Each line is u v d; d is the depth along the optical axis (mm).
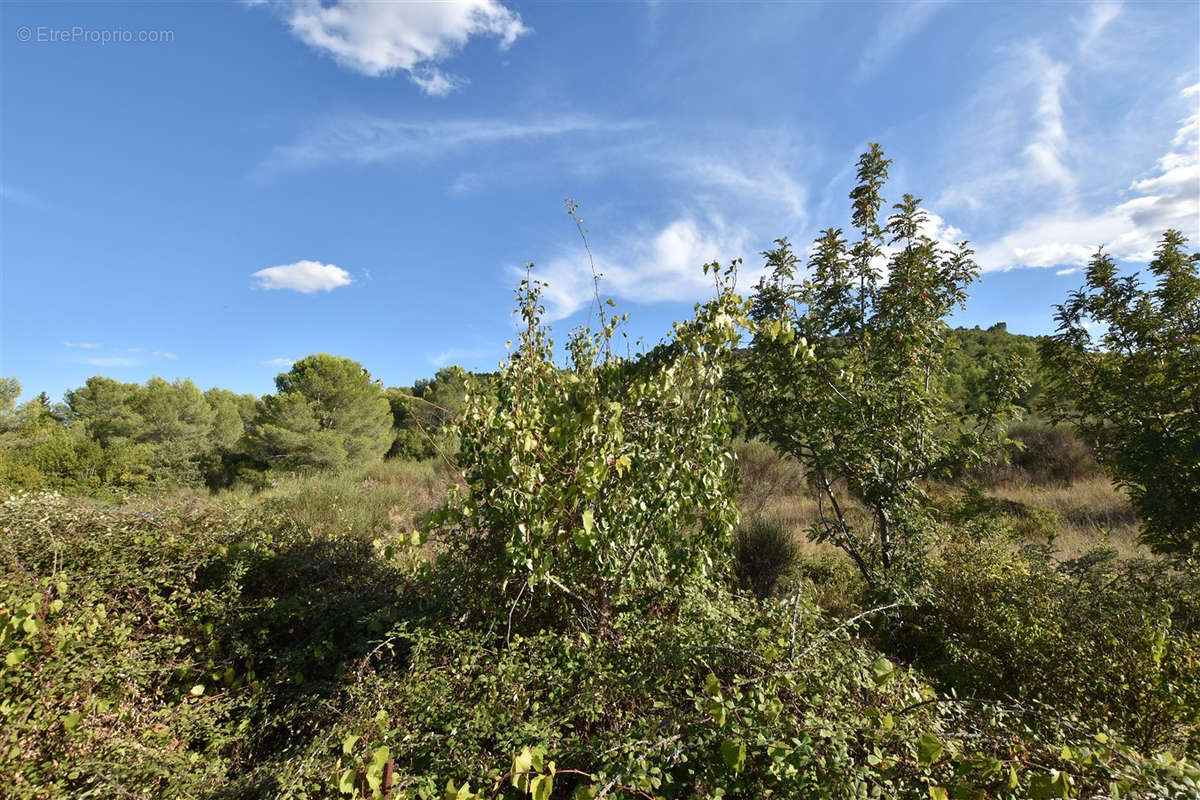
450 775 1893
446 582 3389
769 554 5434
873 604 4148
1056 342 5512
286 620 3582
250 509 4938
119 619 3137
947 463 4270
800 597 2578
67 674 2502
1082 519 8078
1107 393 5086
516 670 2441
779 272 4680
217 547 3924
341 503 7617
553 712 2242
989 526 4809
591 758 1955
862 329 4586
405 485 11453
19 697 2289
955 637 3527
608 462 2715
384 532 6227
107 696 2607
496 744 2021
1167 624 2893
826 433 4352
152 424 21016
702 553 3309
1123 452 4879
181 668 2977
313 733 2586
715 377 3160
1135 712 2555
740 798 1730
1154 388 4750
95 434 20531
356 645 3240
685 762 1838
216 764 2324
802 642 2305
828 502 8836
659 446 3072
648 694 2184
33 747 2201
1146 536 4891
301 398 17250
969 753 1774
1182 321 4691
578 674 2506
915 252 4188
